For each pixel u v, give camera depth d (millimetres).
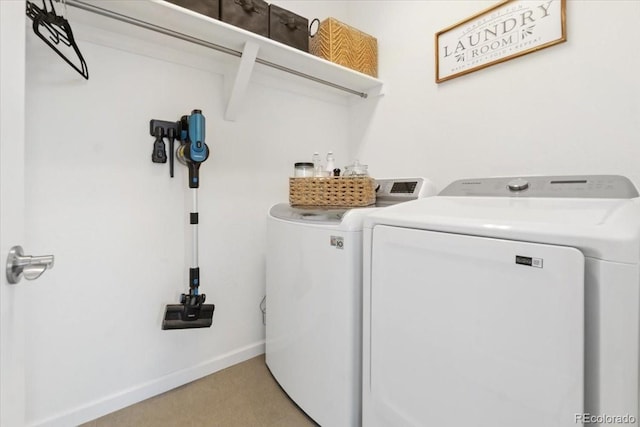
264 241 1906
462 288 820
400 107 2004
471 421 812
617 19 1226
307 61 1702
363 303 1111
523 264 708
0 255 521
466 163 1696
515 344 726
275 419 1359
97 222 1356
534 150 1452
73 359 1310
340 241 1162
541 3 1397
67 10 1183
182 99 1579
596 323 627
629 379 596
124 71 1407
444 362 865
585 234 635
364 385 1113
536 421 698
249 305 1860
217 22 1316
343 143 2326
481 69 1618
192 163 1506
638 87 1188
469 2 1662
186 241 1608
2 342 533
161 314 1540
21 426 629
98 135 1350
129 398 1444
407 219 961
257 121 1867
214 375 1688
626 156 1216
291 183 1531
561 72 1366
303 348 1362
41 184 1224
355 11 2289
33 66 1201
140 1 1156
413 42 1924
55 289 1265
